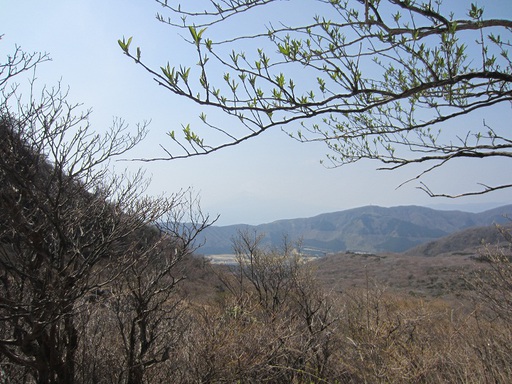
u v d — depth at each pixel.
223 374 4.89
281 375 5.57
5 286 3.71
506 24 2.14
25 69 4.06
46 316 3.58
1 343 3.52
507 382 4.36
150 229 4.95
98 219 4.23
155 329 4.89
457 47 2.00
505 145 2.46
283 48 2.05
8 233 3.80
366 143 3.04
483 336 5.09
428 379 4.77
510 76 2.06
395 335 5.31
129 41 1.83
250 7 2.17
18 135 3.66
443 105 2.33
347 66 2.04
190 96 1.93
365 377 4.79
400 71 2.57
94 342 4.73
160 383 4.86
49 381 3.89
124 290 4.66
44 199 3.85
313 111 2.04
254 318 5.70
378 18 2.05
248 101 2.02
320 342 5.76
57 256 3.87
